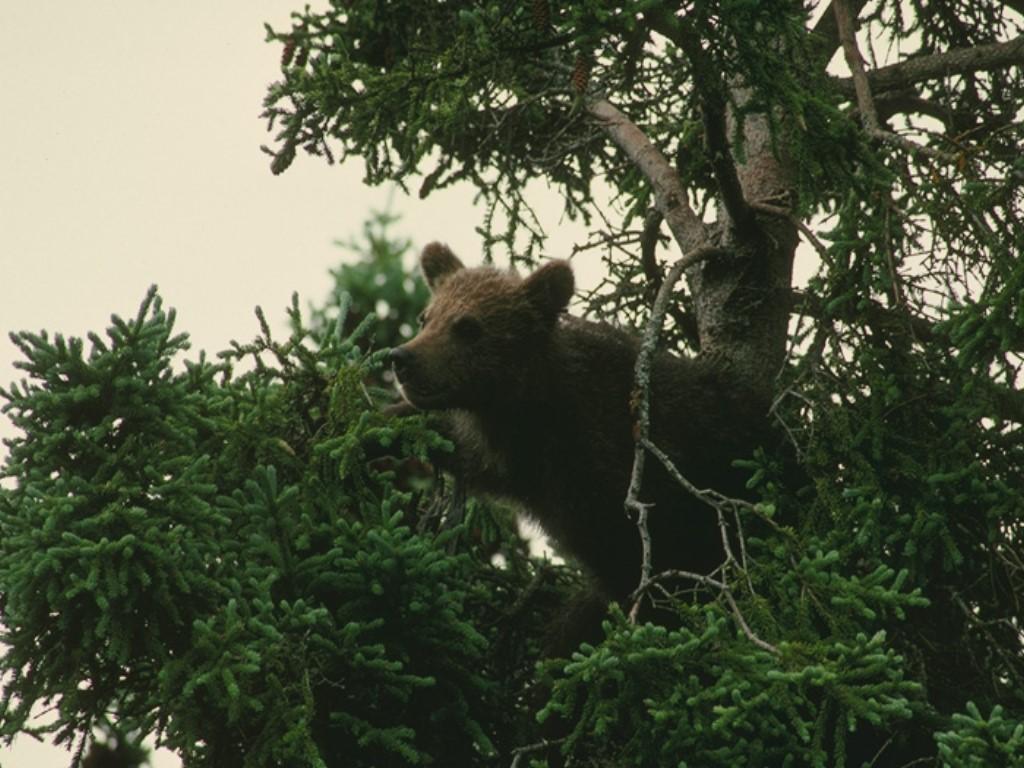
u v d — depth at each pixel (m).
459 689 12.09
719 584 10.79
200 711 10.80
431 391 14.96
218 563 11.12
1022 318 11.34
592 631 14.18
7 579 10.22
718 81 11.91
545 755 12.75
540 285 15.55
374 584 11.32
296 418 12.59
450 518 13.73
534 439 15.10
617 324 16.52
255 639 10.73
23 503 10.54
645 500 14.49
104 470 10.69
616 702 10.20
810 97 11.98
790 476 13.24
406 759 11.99
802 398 12.69
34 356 10.74
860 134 12.54
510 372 15.12
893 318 12.89
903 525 12.22
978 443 12.44
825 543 11.76
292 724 10.55
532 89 16.06
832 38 16.44
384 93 12.95
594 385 15.07
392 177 15.02
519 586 14.73
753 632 10.71
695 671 10.44
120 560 10.33
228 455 12.05
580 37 11.11
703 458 14.56
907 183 12.92
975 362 12.02
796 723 9.74
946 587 12.34
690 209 15.21
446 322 15.28
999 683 12.34
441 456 14.91
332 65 14.57
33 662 10.89
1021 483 12.44
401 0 15.58
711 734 10.12
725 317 15.15
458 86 12.67
